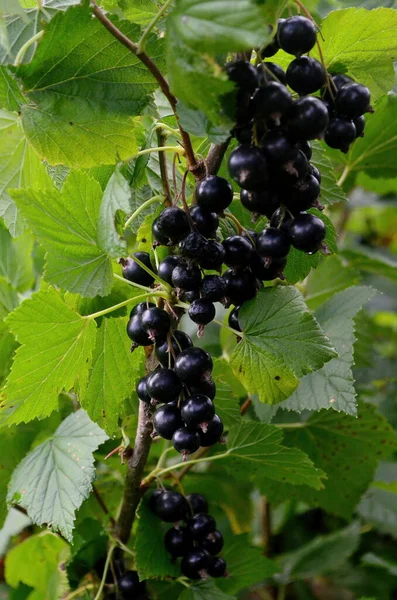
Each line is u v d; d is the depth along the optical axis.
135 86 0.42
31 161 0.47
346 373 0.50
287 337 0.42
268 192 0.39
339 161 0.61
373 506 0.67
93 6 0.39
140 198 0.47
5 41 0.42
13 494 0.47
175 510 0.46
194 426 0.40
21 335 0.42
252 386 0.43
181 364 0.40
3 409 0.43
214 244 0.40
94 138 0.43
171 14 0.36
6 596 0.69
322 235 0.39
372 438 0.55
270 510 0.67
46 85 0.42
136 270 0.44
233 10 0.35
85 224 0.41
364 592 0.69
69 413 0.53
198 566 0.45
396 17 0.41
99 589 0.47
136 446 0.45
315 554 0.66
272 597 0.69
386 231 1.00
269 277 0.42
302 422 0.55
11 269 0.58
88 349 0.44
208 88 0.36
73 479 0.46
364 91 0.39
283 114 0.37
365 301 0.52
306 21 0.38
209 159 0.41
